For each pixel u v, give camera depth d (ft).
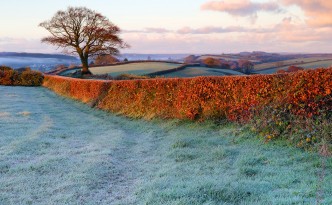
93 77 178.60
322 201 17.13
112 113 65.10
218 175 23.94
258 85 38.24
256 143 32.50
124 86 66.80
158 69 222.69
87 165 27.35
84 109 78.13
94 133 45.32
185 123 45.98
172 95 51.26
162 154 32.14
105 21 222.89
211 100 44.60
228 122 41.24
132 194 21.04
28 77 204.44
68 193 21.43
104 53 222.89
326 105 31.45
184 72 210.79
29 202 19.98
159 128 46.98
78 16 215.92
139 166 28.09
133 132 47.32
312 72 33.04
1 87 171.12
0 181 23.61
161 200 19.13
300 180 21.67
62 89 129.49
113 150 33.94
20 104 85.05
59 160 29.25
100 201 20.27
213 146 33.42
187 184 21.70
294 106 33.68
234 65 237.86
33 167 26.89
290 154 28.09
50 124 50.49
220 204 18.47
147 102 57.00
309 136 29.17
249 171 24.39
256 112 37.19
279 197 18.72
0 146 34.63
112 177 25.07
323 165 23.47
